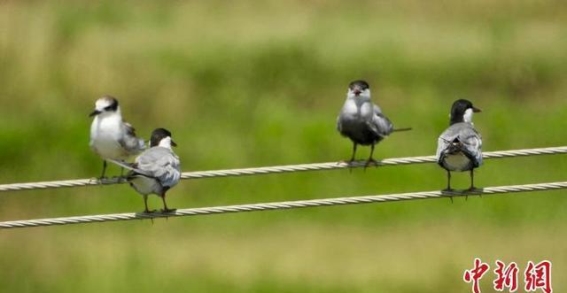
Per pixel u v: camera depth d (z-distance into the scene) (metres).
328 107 26.72
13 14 27.58
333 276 20.86
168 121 26.19
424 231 22.28
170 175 16.03
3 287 21.44
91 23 27.75
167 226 22.95
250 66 27.17
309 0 28.86
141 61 26.97
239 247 21.92
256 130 25.88
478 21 28.61
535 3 29.00
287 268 21.11
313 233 22.44
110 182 16.08
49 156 25.30
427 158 16.47
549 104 26.98
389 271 20.97
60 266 21.66
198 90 26.73
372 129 17.75
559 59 27.73
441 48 27.70
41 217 23.94
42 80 26.56
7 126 25.66
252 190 24.20
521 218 22.75
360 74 27.27
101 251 22.02
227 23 28.06
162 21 28.06
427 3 28.92
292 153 24.95
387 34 27.88
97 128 17.38
